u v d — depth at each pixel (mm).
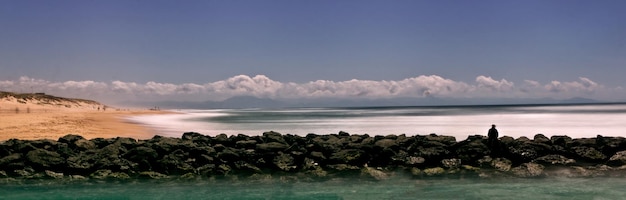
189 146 24938
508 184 21281
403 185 21328
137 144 26266
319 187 21047
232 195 19672
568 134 47062
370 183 21750
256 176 22750
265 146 24906
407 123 71562
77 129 42125
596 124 64312
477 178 22438
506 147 24938
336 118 97938
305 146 26625
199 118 95688
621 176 22453
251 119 91250
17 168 22375
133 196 19344
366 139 28938
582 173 22766
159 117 96438
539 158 24250
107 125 51781
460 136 44969
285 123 72375
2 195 19344
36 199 18766
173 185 21344
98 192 19984
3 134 34938
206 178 22578
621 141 25984
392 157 24469
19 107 113875
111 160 23234
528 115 108062
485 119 85812
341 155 24203
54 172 22422
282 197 19344
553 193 19578
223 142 28625
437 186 21062
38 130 38594
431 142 25719
